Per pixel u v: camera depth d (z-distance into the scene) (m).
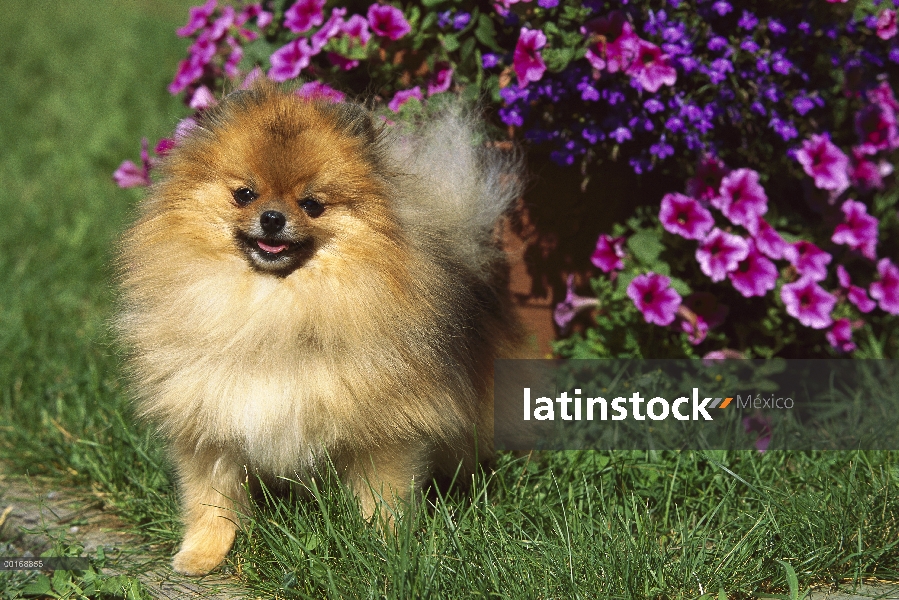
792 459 2.20
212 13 2.45
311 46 2.32
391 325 2.06
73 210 2.75
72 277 2.56
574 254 2.32
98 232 2.67
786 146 2.34
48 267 2.56
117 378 2.27
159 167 2.09
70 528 2.16
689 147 2.27
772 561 2.05
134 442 2.21
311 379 2.05
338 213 2.06
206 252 2.06
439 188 2.13
